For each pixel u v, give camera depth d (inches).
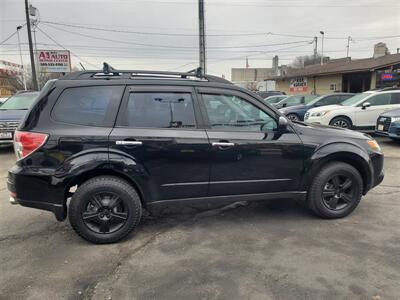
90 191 133.9
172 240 142.6
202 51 657.0
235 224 158.7
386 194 199.2
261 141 148.3
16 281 112.8
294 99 648.4
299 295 103.0
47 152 130.6
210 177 146.1
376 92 433.1
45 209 135.0
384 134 361.4
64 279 113.7
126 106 137.7
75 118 134.4
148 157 137.2
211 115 145.8
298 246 135.1
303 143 153.8
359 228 151.6
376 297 101.6
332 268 118.0
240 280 111.7
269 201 190.4
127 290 107.1
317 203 159.5
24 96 394.6
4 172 268.4
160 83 142.2
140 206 140.9
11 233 151.0
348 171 159.3
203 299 102.0
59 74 1250.6
